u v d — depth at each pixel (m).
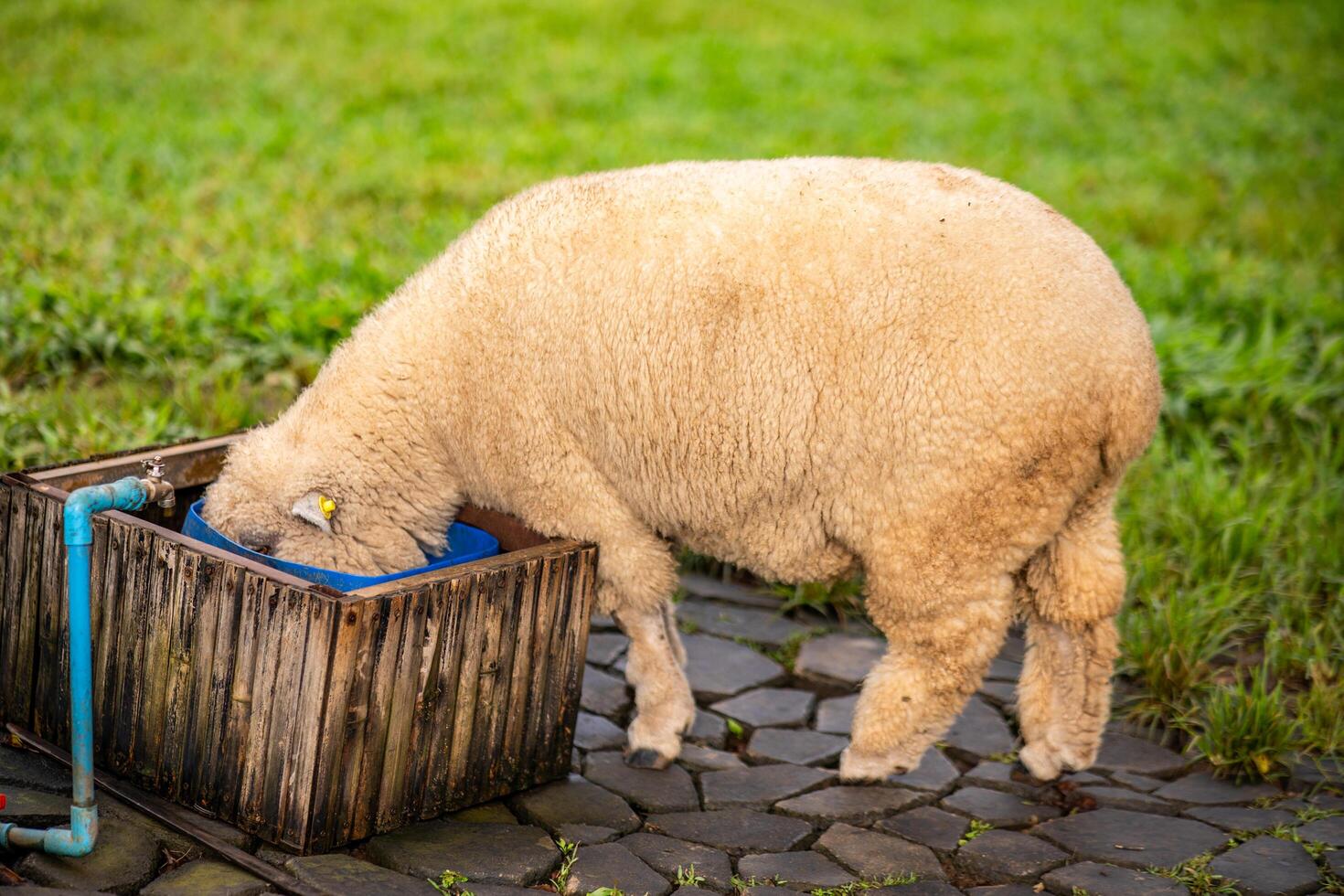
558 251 3.26
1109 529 3.46
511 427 3.31
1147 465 5.35
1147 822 3.35
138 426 4.91
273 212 7.56
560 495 3.36
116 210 7.33
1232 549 4.77
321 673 2.76
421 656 2.95
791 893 2.98
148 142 8.85
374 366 3.40
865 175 3.24
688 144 9.78
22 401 5.02
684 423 3.20
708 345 3.15
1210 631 4.25
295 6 13.16
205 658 2.97
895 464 3.13
